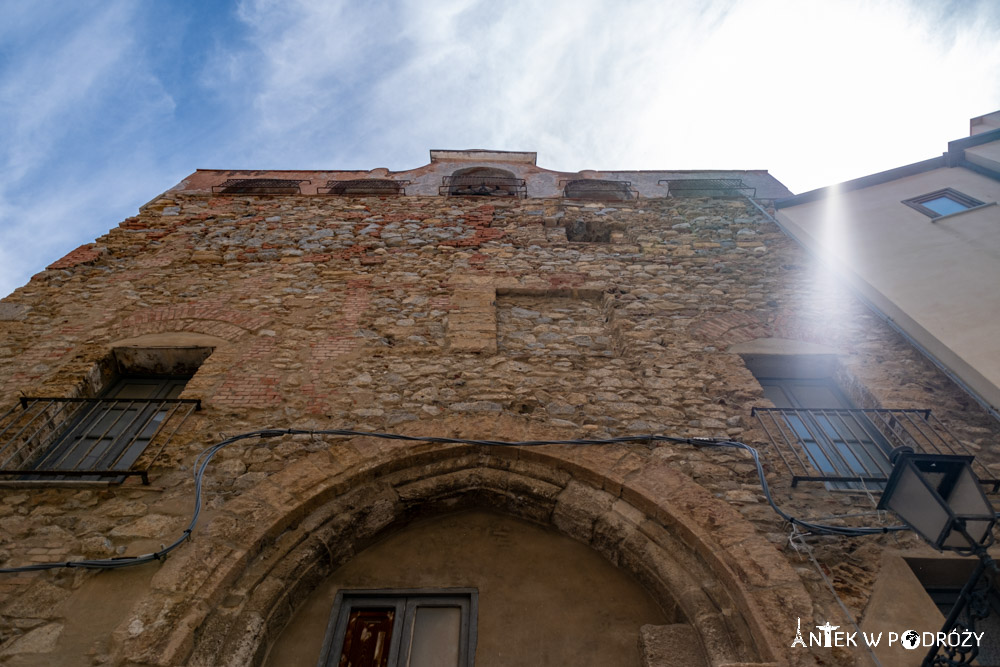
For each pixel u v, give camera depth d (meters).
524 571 5.20
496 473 5.62
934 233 8.29
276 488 5.18
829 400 6.95
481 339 7.25
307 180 12.31
